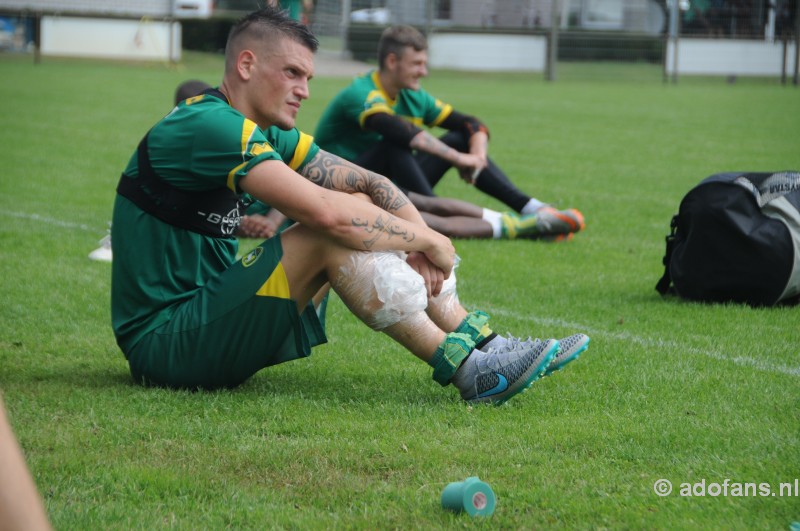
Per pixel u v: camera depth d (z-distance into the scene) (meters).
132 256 8.77
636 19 69.12
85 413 8.28
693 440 7.72
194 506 6.49
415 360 10.30
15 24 70.75
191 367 8.68
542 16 70.94
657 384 9.39
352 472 7.12
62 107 39.28
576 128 38.16
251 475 7.05
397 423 8.14
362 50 70.81
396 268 8.26
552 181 25.30
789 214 12.33
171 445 7.58
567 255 16.44
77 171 24.27
